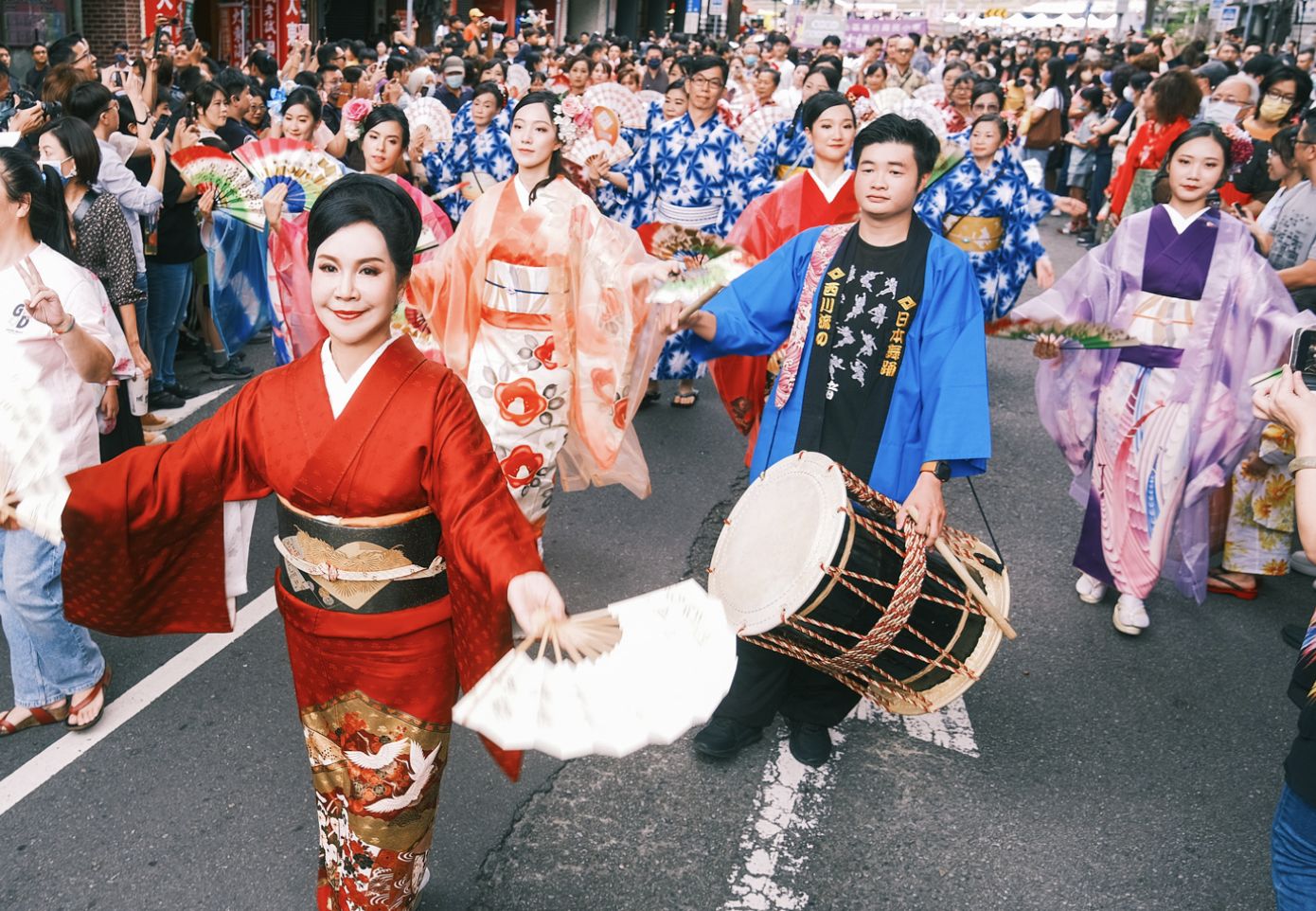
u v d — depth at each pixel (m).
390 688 2.44
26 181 3.20
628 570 5.07
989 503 6.16
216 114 7.18
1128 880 3.29
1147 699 4.27
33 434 3.27
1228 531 5.12
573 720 1.82
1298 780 2.24
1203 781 3.77
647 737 1.77
